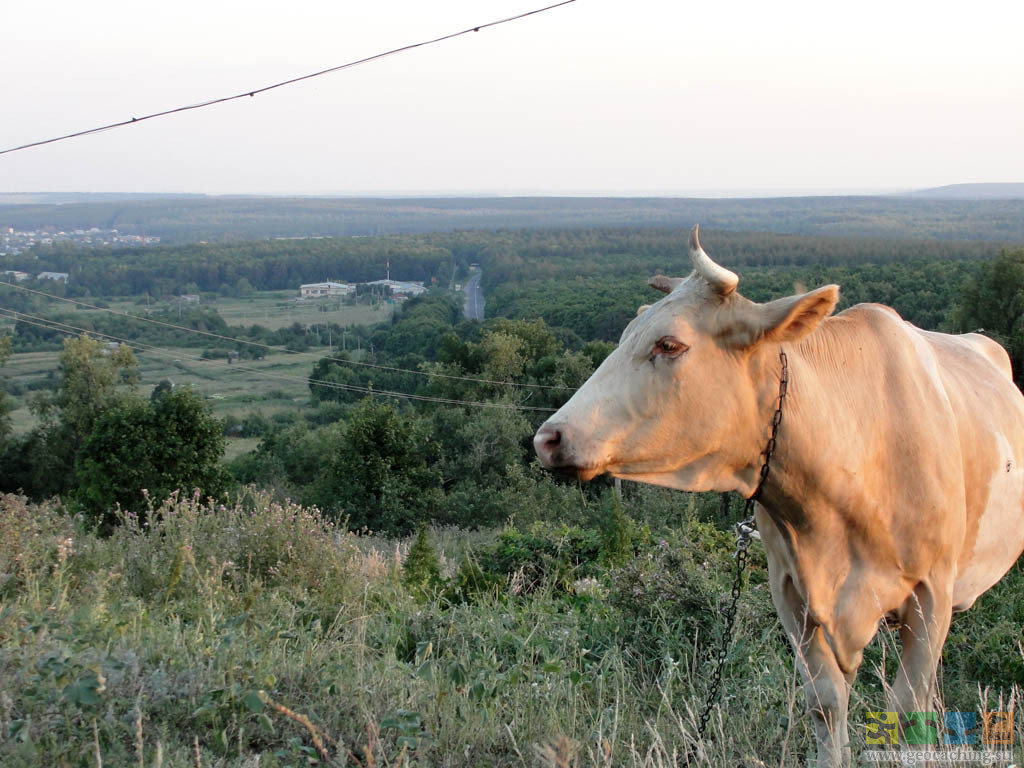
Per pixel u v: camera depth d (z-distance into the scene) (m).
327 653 4.76
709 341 3.42
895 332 3.92
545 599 7.42
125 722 3.60
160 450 28.91
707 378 3.41
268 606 6.33
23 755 3.23
